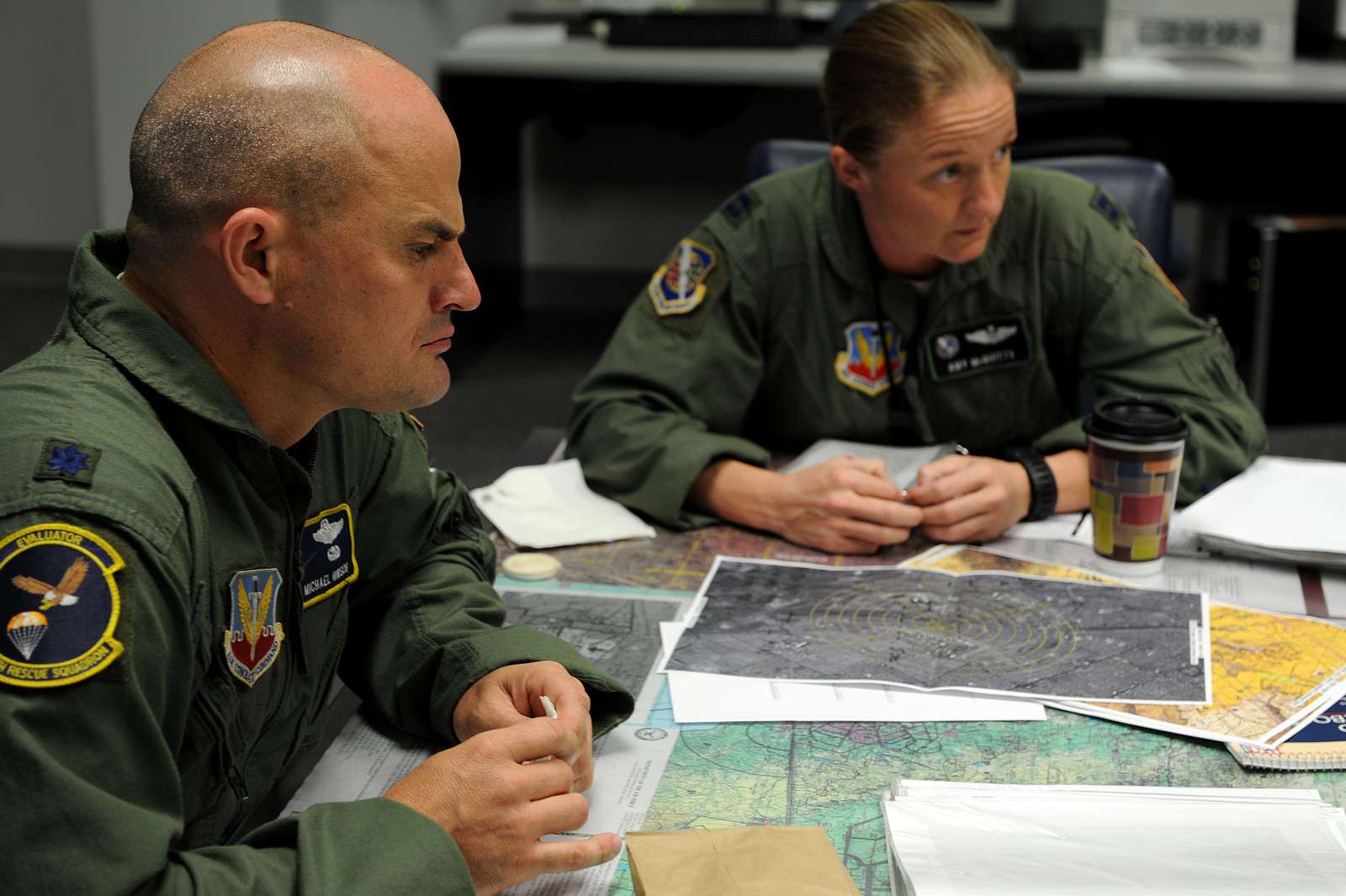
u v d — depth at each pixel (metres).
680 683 1.03
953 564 1.25
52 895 0.66
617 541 1.33
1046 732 0.97
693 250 1.53
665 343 1.50
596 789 0.90
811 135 4.39
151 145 0.78
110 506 0.72
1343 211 3.55
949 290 1.50
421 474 1.10
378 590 1.08
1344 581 1.22
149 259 0.80
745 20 3.68
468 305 0.86
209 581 0.81
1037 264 1.51
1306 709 0.99
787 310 1.52
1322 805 0.85
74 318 0.81
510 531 1.33
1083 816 0.84
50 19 4.44
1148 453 1.18
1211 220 3.99
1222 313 3.61
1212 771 0.92
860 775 0.91
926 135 1.32
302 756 0.99
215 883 0.71
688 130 3.93
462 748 0.84
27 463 0.72
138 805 0.70
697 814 0.87
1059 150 2.67
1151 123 3.52
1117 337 1.50
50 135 4.55
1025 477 1.34
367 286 0.80
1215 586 1.21
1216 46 3.54
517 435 3.37
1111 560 1.23
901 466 1.46
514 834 0.79
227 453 0.83
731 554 1.30
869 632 1.11
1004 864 0.79
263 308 0.80
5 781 0.65
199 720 0.81
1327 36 3.69
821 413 1.55
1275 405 3.40
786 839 0.81
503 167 4.15
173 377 0.80
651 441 1.40
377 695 1.02
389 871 0.74
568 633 1.12
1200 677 1.03
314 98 0.77
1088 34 3.76
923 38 1.33
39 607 0.68
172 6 3.33
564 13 4.29
